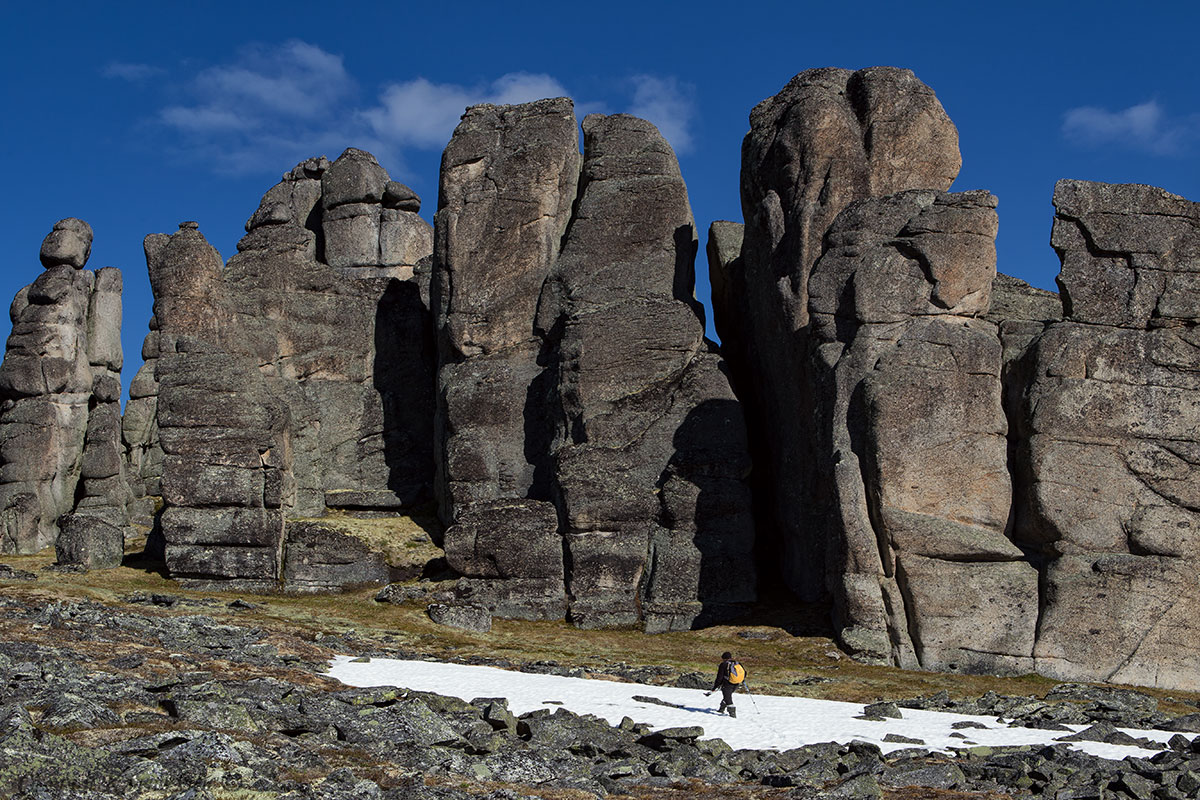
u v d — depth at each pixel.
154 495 73.44
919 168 59.69
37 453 67.25
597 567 57.66
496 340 67.38
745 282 67.25
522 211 68.12
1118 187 51.41
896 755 30.66
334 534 60.59
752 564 57.53
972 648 49.12
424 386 75.81
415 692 32.12
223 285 69.56
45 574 57.84
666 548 57.56
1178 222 51.00
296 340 73.75
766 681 44.38
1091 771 28.88
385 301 76.62
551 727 30.17
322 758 24.38
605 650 50.38
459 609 53.97
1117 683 47.91
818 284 55.69
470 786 24.02
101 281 73.00
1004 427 51.56
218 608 52.06
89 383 70.50
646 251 66.06
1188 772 27.80
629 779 26.69
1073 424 49.97
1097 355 50.28
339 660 40.25
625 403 61.22
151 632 39.59
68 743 21.95
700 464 58.66
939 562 50.16
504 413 65.62
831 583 52.66
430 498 72.50
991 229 53.47
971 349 51.66
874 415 51.12
